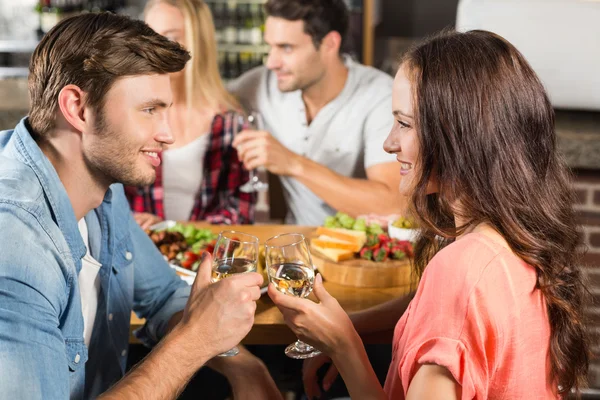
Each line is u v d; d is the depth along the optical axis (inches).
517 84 43.0
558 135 91.5
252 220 110.4
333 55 105.9
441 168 44.2
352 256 78.7
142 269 66.2
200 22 105.5
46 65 47.3
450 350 39.6
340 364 49.9
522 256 42.4
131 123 47.9
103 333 59.0
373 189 100.7
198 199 108.8
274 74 114.0
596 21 91.1
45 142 49.1
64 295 47.4
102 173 49.9
